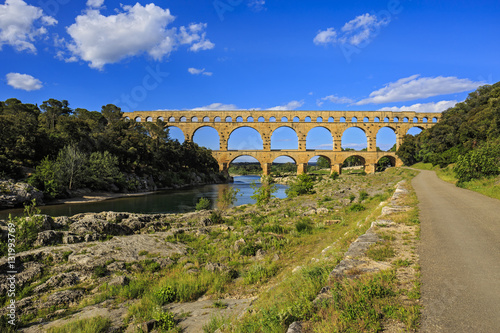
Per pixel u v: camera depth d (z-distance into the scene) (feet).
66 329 28.91
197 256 58.29
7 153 173.78
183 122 411.13
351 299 20.30
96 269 47.85
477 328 16.76
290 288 28.32
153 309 32.91
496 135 194.39
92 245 58.59
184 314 32.37
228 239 68.85
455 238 37.50
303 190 185.37
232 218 103.71
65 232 62.54
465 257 29.73
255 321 22.43
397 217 53.57
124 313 34.09
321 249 52.75
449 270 26.18
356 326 17.48
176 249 61.52
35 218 63.05
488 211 56.24
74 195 186.09
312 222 86.48
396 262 28.43
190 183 361.71
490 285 22.71
